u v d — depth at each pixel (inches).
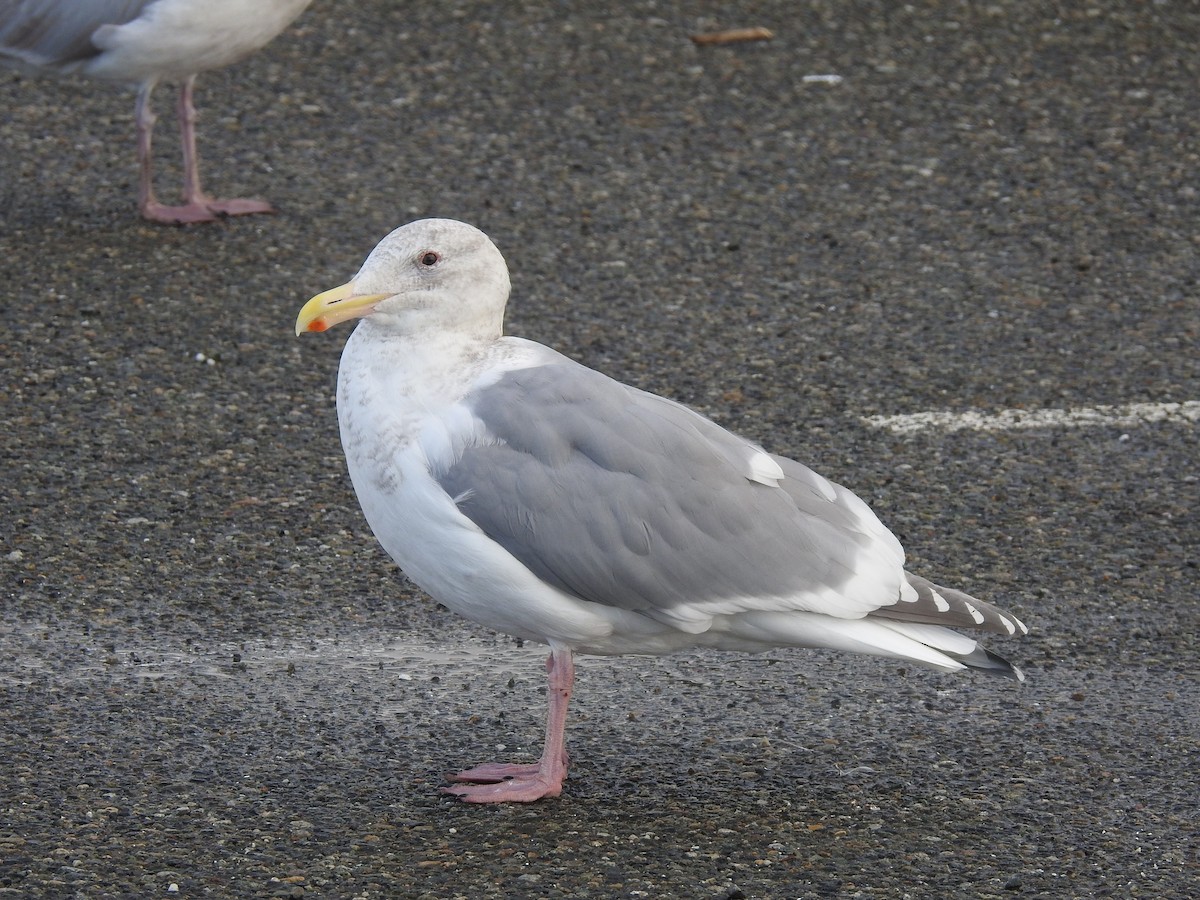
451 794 317.7
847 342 530.0
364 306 314.7
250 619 388.5
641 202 625.3
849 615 309.9
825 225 609.9
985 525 432.8
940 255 588.7
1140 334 534.6
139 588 398.6
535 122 690.2
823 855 299.7
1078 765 334.6
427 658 376.5
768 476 315.9
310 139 674.8
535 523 304.5
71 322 530.0
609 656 384.5
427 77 728.3
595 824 309.3
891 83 724.7
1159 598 402.0
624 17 787.4
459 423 310.3
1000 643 382.9
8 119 685.9
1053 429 479.2
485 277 320.5
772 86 722.2
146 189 605.6
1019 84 724.0
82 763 325.4
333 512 436.5
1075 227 608.4
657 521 305.6
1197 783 327.9
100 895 279.1
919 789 325.1
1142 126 687.7
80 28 582.9
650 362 516.1
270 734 340.2
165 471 450.6
